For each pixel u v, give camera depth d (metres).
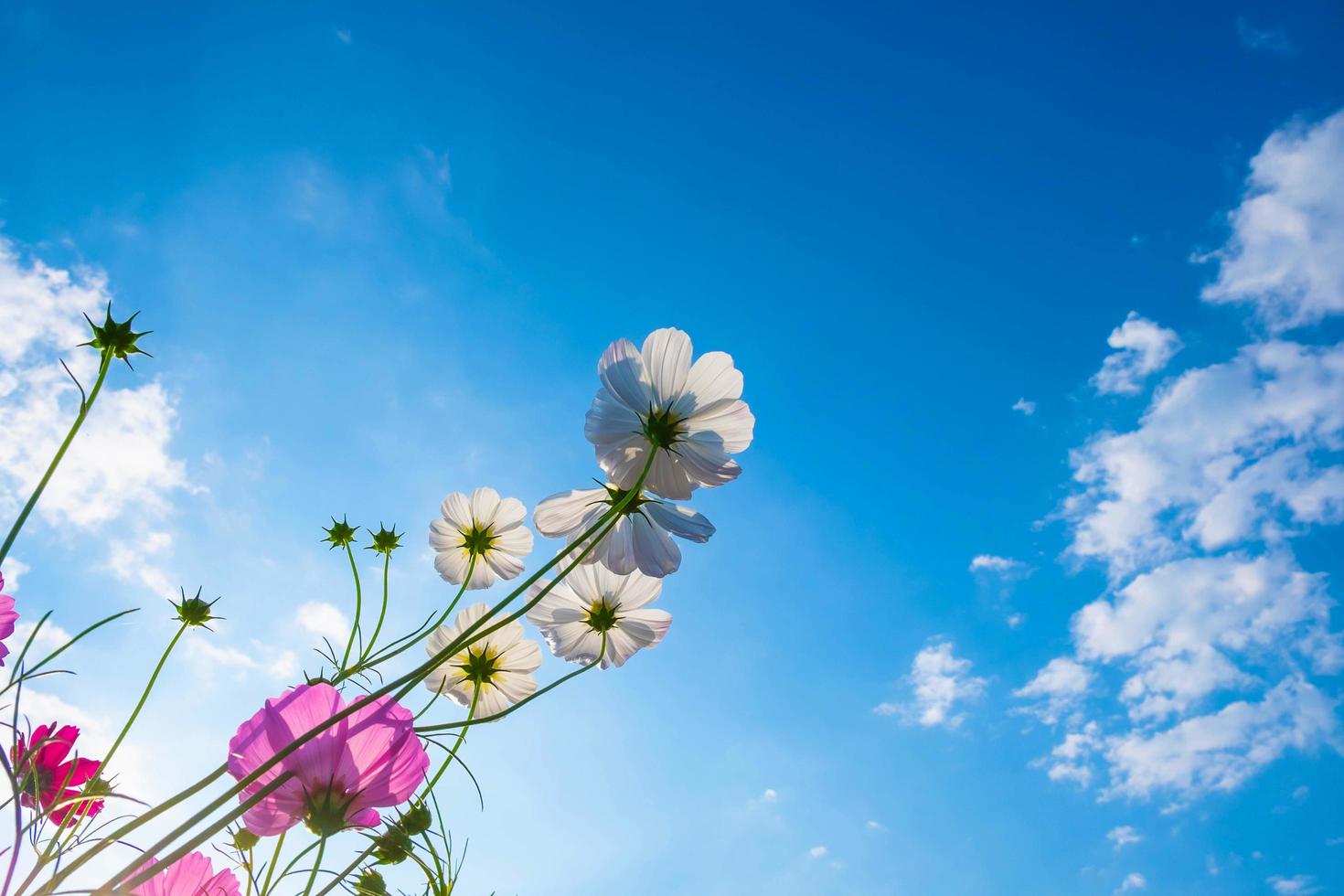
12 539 0.32
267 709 0.33
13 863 0.29
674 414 0.56
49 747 0.38
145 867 0.30
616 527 0.55
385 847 0.39
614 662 0.61
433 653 0.57
